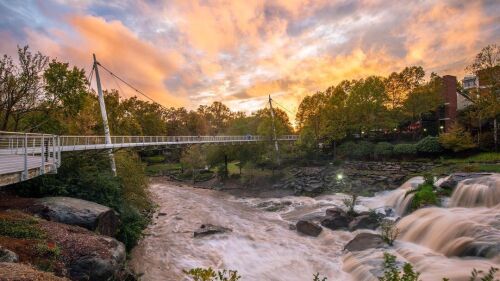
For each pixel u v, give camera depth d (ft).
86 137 83.35
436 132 175.52
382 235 63.05
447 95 169.37
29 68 85.40
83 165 70.95
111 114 183.62
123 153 93.56
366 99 179.22
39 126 91.86
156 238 71.67
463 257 48.78
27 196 55.52
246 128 231.50
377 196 114.52
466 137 132.98
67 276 33.27
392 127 177.17
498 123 137.80
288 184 144.46
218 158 187.52
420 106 165.78
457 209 67.46
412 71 184.44
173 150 273.33
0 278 22.74
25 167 38.27
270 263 57.88
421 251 53.93
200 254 62.08
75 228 43.37
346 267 54.54
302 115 215.31
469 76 209.67
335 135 178.91
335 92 194.59
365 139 190.70
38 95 89.92
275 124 187.73
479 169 102.83
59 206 48.47
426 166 130.52
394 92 189.26
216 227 77.77
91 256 36.73
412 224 65.36
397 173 130.52
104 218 50.60
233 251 63.98
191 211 102.78
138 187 81.05
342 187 129.59
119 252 40.73
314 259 59.00
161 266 55.62
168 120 358.02
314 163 175.83
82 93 99.14
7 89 81.20
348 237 70.23
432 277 43.32
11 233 36.37
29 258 32.35
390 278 22.49
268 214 103.45
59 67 94.43
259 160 183.83
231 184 163.32
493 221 54.95
